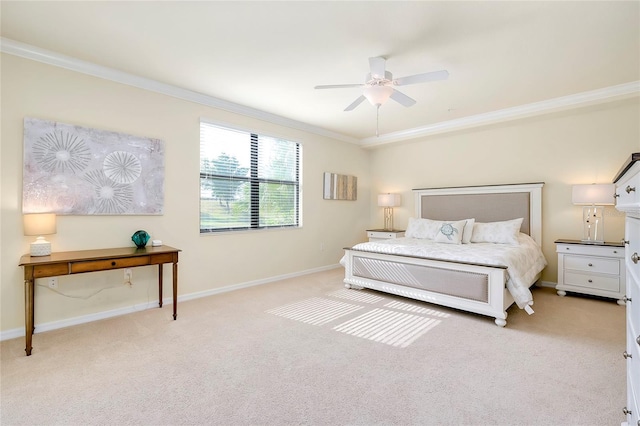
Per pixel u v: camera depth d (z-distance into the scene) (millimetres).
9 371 1994
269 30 2311
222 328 2715
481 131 4730
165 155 3375
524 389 1792
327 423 1521
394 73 3018
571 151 3996
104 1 1982
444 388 1810
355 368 2037
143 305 3225
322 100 3785
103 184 2939
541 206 4188
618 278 3354
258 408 1633
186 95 3498
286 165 4707
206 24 2240
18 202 2551
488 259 2938
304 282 4406
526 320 2898
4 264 2500
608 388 1793
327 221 5336
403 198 5707
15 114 2529
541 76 3074
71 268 2363
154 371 1997
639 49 2547
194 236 3629
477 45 2504
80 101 2828
